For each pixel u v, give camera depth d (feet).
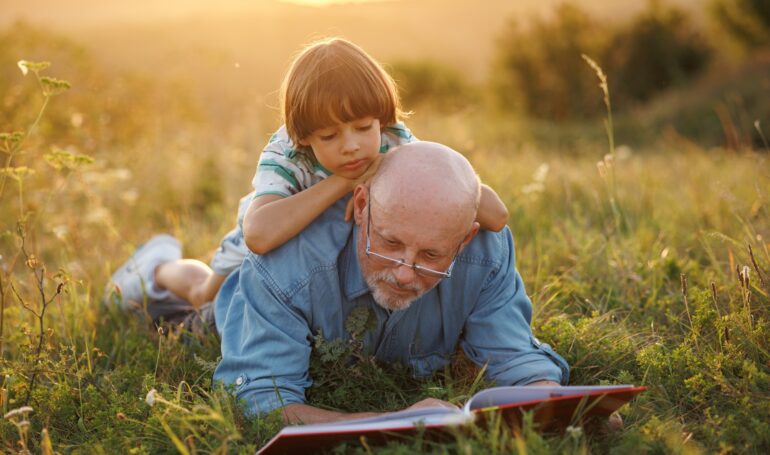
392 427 6.86
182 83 32.07
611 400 7.18
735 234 14.07
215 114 33.86
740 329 9.45
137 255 13.48
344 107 7.52
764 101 47.98
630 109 61.36
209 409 7.27
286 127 8.18
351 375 8.96
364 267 8.05
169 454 7.63
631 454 7.14
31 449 8.26
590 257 13.34
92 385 9.04
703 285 12.15
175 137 28.09
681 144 37.27
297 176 8.80
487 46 153.89
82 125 24.11
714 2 67.36
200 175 22.52
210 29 83.87
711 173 21.31
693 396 8.64
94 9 129.08
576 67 67.26
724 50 67.41
